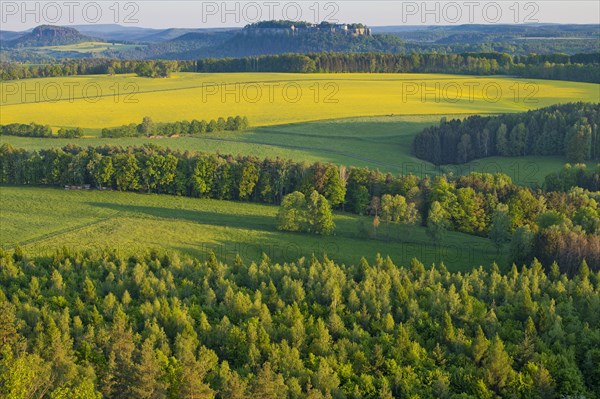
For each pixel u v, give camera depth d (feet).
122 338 261.65
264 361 264.93
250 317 294.05
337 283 323.57
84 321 295.69
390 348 272.51
